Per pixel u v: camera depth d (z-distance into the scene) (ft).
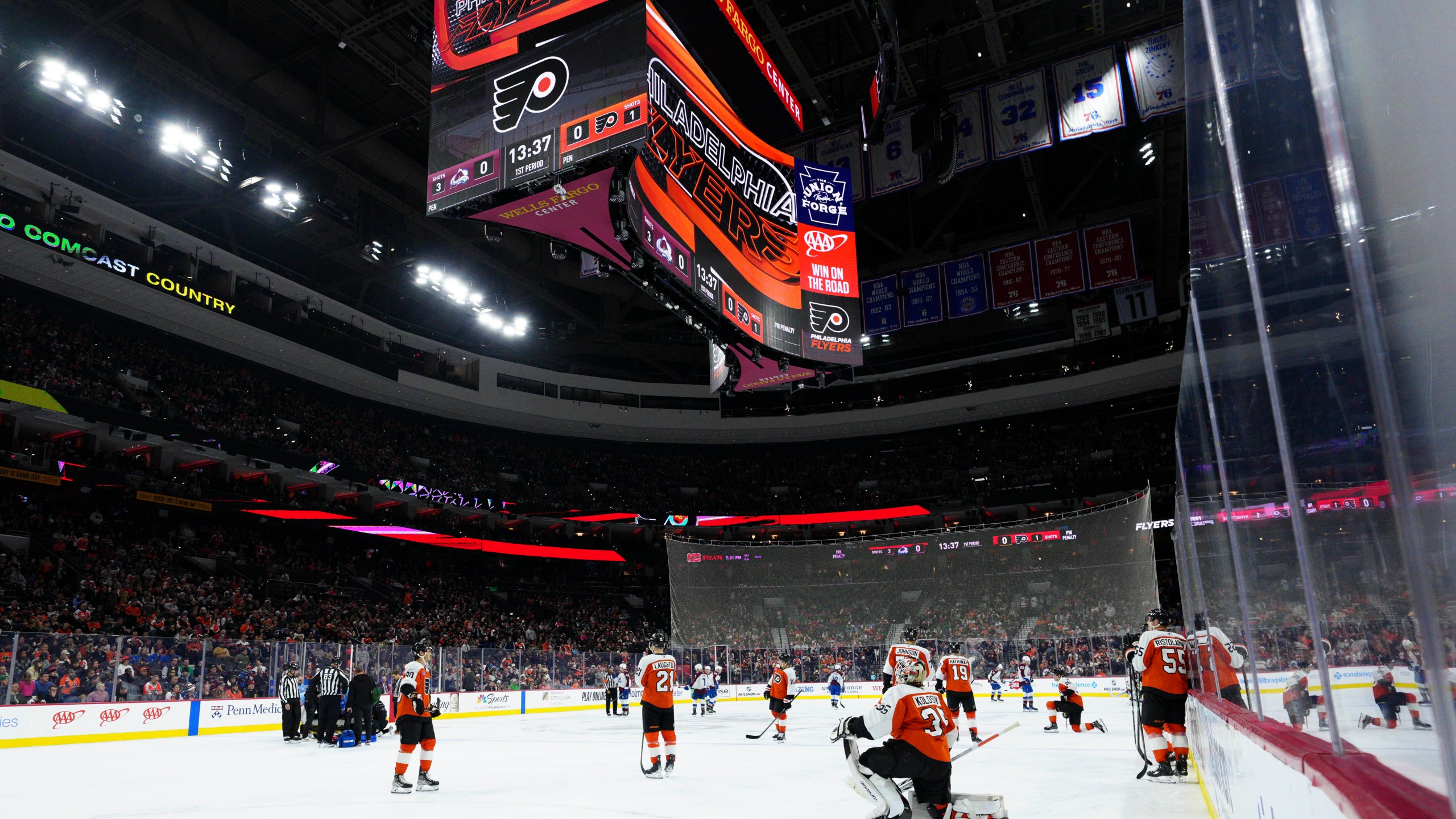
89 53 81.10
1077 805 23.84
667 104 43.24
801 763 37.76
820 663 94.07
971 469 149.59
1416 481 4.13
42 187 87.30
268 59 91.04
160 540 102.17
